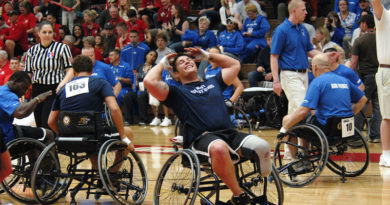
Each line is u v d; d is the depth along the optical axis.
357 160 9.34
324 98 7.70
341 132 7.66
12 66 13.69
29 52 9.41
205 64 11.88
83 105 6.60
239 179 5.78
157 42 15.86
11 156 7.11
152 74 5.78
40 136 7.43
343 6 15.05
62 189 7.23
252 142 5.43
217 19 18.05
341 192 7.16
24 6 19.23
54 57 9.25
